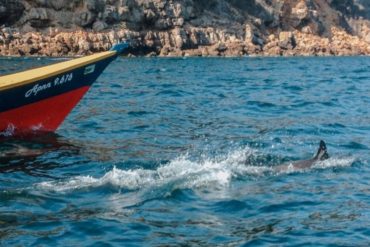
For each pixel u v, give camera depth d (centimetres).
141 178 1270
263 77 4484
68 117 2131
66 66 1769
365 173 1371
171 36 8750
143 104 2562
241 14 10300
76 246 936
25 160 1480
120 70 5009
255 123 2084
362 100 2877
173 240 963
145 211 1089
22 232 988
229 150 1602
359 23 13425
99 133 1848
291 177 1316
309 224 1039
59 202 1132
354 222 1049
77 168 1398
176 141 1731
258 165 1409
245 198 1163
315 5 12038
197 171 1324
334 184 1274
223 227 1022
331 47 10619
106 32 8238
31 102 1734
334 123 2083
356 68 6234
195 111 2378
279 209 1111
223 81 3994
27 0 8081
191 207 1113
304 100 2833
